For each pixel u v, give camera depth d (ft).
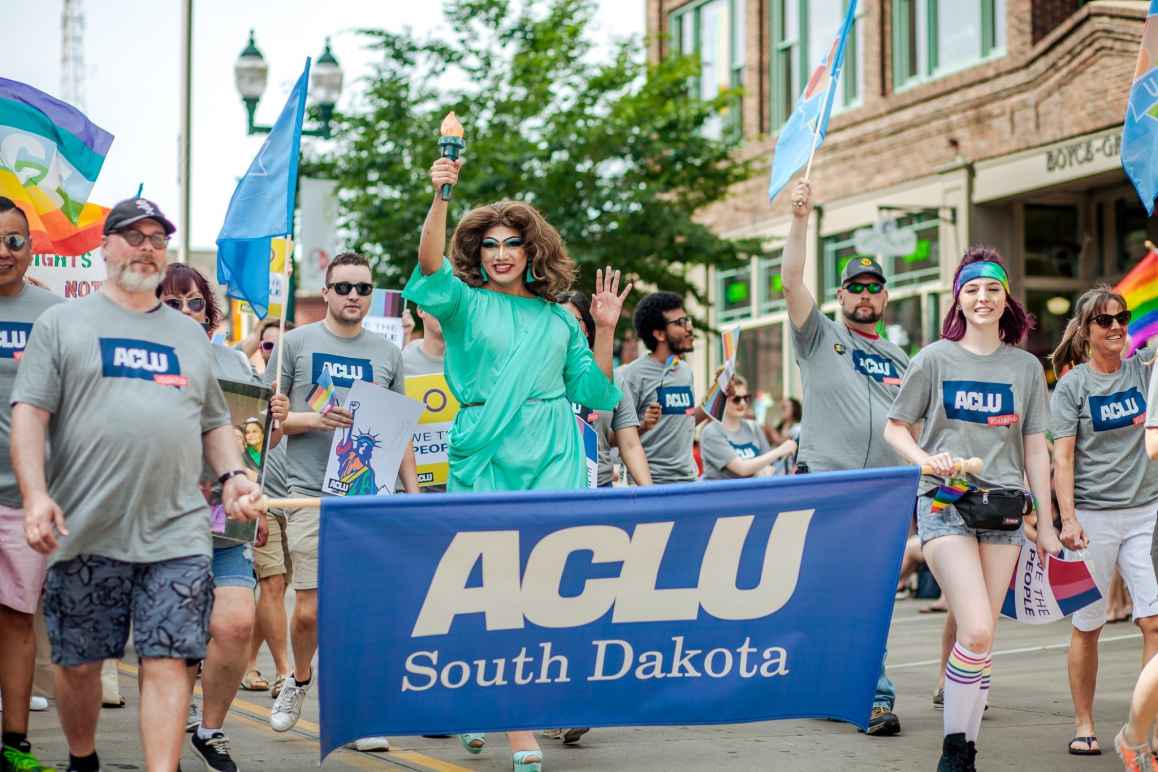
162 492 16.97
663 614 18.75
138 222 16.97
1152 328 30.17
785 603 19.04
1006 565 20.65
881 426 24.90
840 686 19.30
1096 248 72.18
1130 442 23.52
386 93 67.82
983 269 20.61
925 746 23.27
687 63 71.77
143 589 16.99
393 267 68.49
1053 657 34.50
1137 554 23.39
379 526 17.94
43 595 18.30
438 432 27.22
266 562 27.35
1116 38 63.93
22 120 23.90
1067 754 22.58
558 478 20.17
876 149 80.07
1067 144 67.15
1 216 19.67
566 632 18.56
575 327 21.09
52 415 17.01
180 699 16.92
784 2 88.53
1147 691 19.07
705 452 35.76
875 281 25.23
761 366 90.17
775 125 88.74
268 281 23.59
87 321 16.90
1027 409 20.93
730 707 19.01
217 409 18.01
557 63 69.10
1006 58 70.90
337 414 23.93
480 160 67.87
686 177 70.95
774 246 88.02
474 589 18.28
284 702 23.73
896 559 19.26
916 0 78.33
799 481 18.92
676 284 71.41
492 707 18.47
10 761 19.15
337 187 64.85
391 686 18.19
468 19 68.64
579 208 68.85
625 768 21.66
